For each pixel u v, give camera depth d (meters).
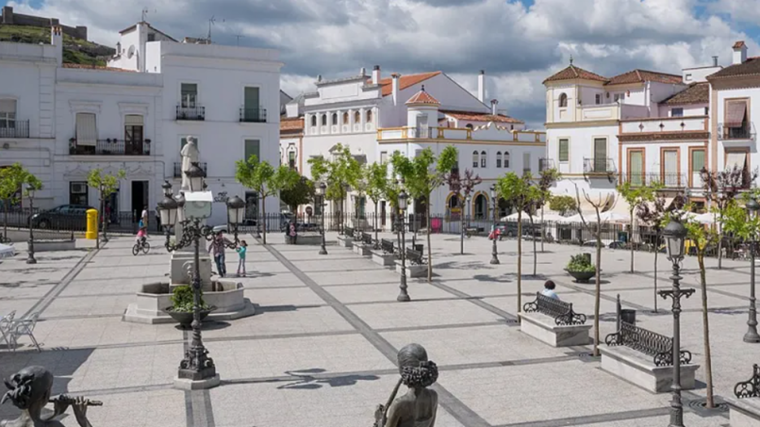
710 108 43.66
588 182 49.56
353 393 13.41
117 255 35.56
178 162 51.50
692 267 31.45
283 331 18.55
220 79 52.50
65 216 45.94
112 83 48.97
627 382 14.13
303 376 14.52
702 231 12.77
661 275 29.00
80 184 48.66
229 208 17.05
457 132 61.22
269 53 53.81
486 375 14.59
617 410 12.49
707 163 43.97
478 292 24.67
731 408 11.39
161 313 19.66
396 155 29.00
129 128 49.94
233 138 53.22
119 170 47.75
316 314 20.73
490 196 63.31
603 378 14.39
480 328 18.91
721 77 42.72
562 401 12.98
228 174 53.28
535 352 16.41
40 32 96.56
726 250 35.16
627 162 48.09
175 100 51.16
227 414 12.28
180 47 51.03
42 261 33.22
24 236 42.88
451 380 14.23
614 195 46.19
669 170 45.91
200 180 19.69
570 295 24.14
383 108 63.19
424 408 5.86
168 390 13.60
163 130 50.84
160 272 29.52
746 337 17.52
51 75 47.19
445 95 68.69
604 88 53.12
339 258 34.72
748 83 41.88
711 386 12.59
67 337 17.89
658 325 19.41
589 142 50.06
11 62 46.00
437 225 56.66
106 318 20.16
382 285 26.19
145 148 50.16
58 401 5.63
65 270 30.14
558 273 29.53
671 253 11.45
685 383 13.70
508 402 12.91
